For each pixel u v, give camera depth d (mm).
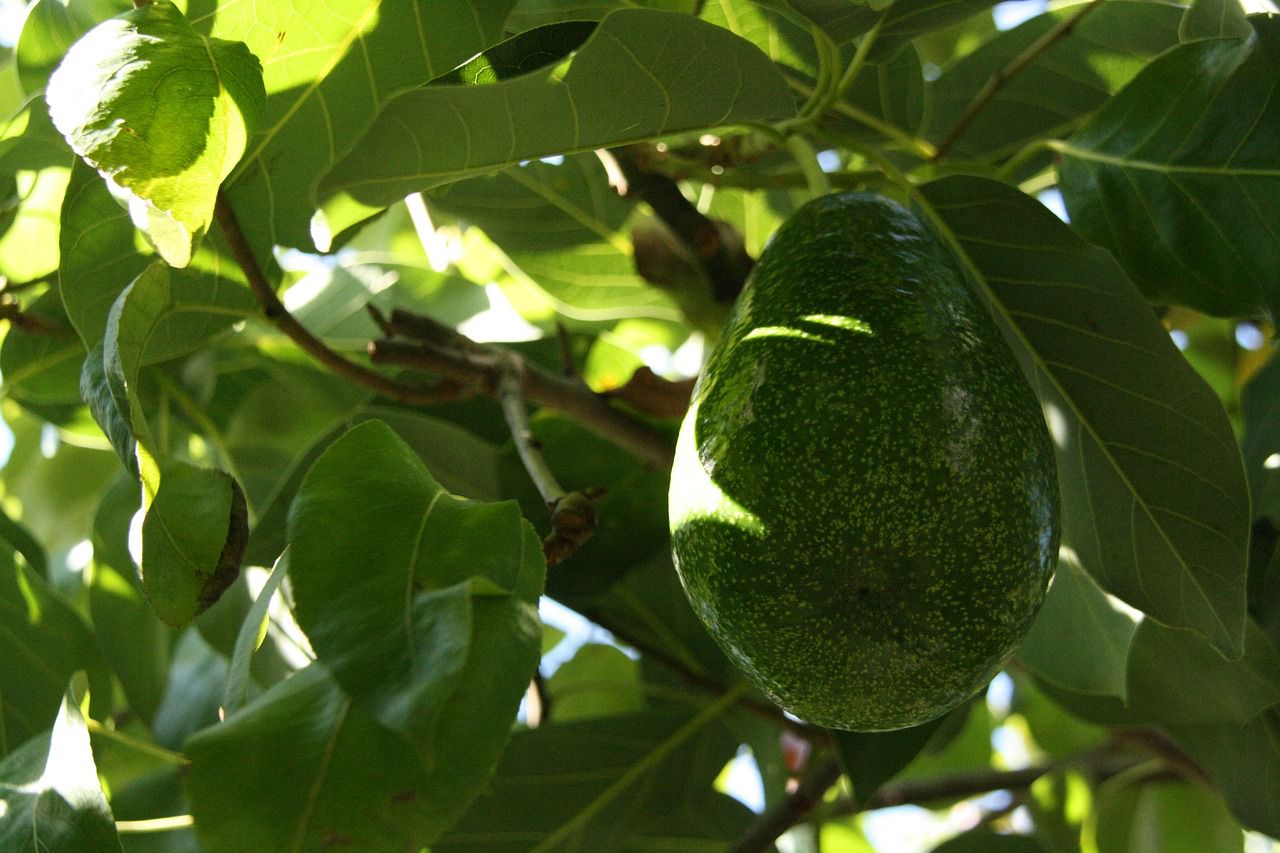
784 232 521
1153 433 544
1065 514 566
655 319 814
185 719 688
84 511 824
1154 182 568
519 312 818
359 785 413
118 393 473
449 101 471
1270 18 541
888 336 484
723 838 705
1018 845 715
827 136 561
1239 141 554
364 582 434
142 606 671
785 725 677
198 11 509
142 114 463
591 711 851
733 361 495
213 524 460
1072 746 931
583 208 710
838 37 536
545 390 630
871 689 478
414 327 599
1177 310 726
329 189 486
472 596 430
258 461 705
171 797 618
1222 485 538
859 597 471
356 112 539
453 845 656
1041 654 603
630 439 641
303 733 419
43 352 651
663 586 701
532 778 665
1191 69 561
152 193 461
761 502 472
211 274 555
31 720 629
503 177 697
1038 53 638
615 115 492
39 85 573
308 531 442
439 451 655
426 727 410
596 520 524
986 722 1001
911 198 555
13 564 634
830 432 471
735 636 483
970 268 554
